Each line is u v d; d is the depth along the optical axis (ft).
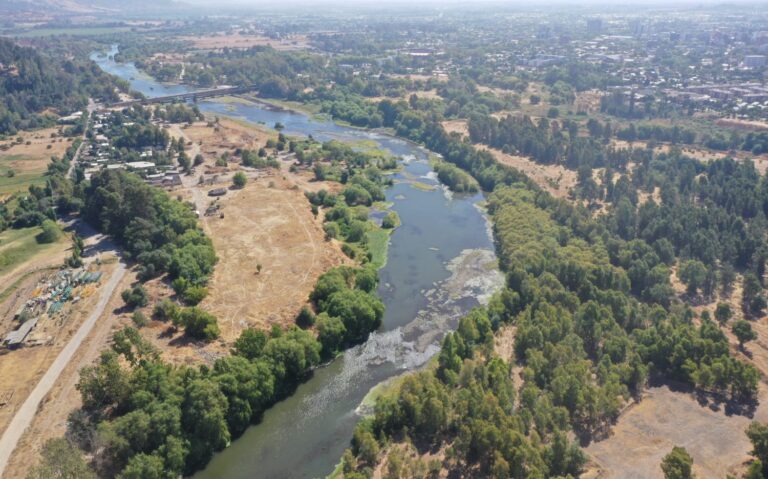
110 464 364.58
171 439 373.61
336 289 569.64
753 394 436.35
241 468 390.63
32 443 388.78
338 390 469.98
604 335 489.26
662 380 457.27
